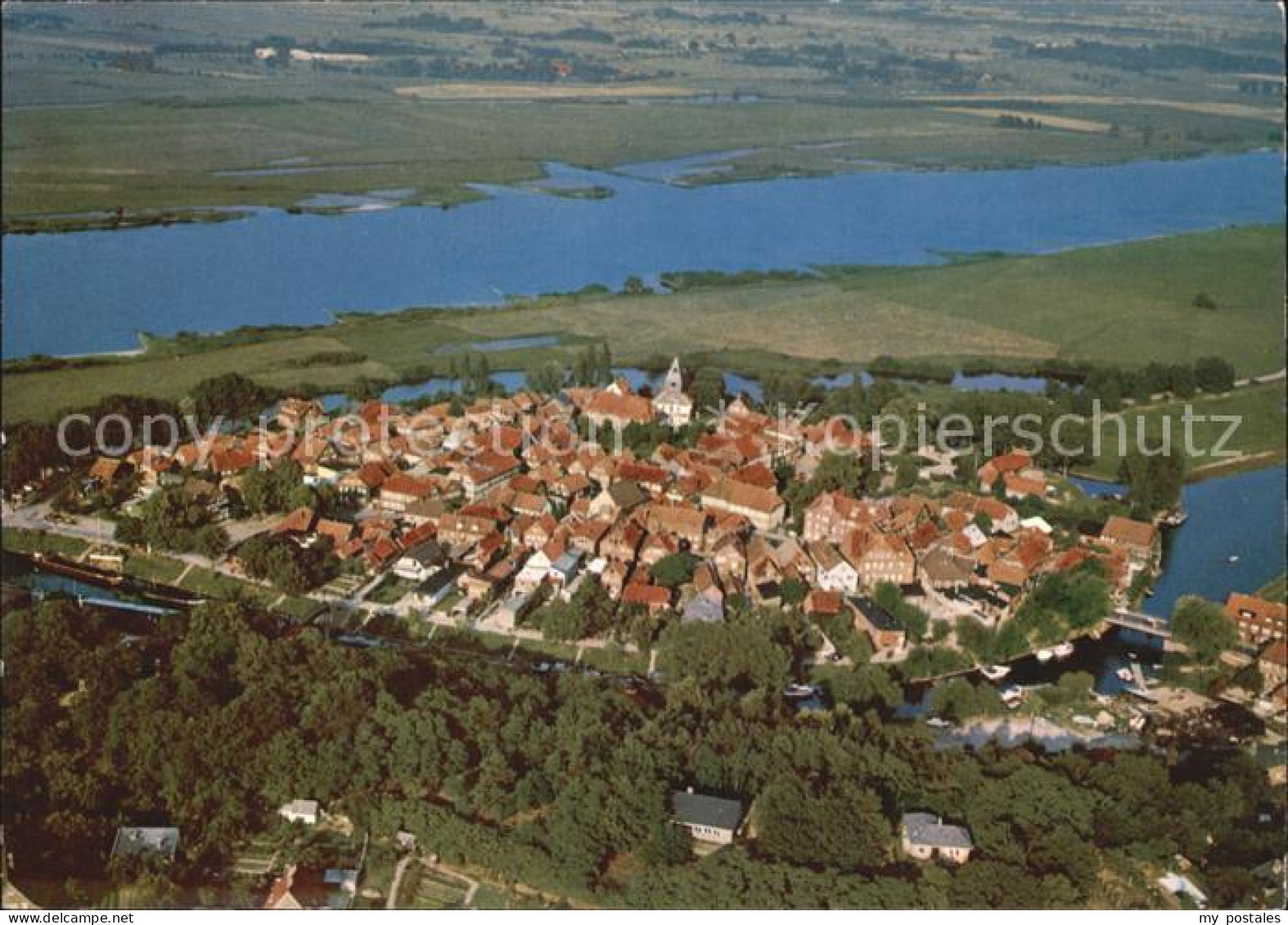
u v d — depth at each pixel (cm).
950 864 19525
